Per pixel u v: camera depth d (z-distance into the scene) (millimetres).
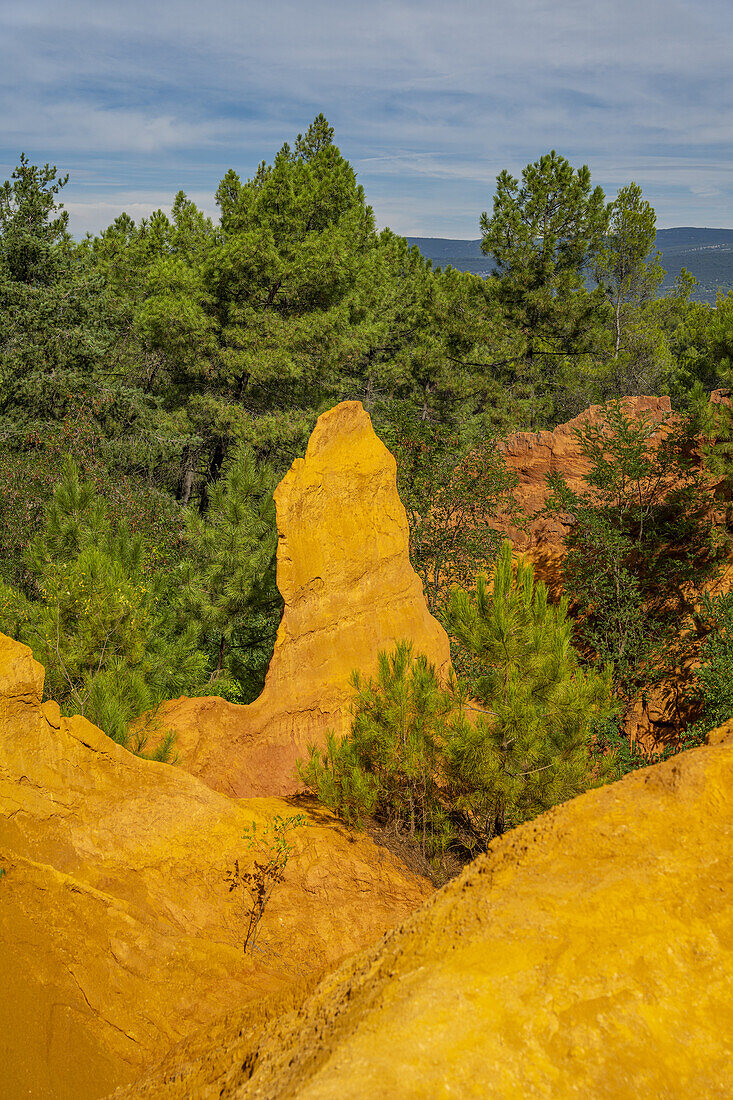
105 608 11086
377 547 13211
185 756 11273
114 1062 6355
